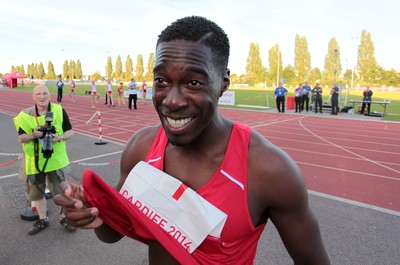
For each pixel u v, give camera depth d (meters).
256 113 18.14
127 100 25.05
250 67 79.94
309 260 1.02
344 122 14.66
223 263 0.93
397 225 3.99
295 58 75.69
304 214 0.97
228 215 0.91
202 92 0.86
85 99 26.05
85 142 8.95
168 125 0.90
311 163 7.18
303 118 16.05
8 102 22.58
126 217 1.04
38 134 3.53
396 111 19.91
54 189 3.83
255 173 0.94
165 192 0.97
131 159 1.21
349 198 4.95
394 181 5.85
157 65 0.88
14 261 3.21
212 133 0.98
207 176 0.97
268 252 3.38
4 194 4.88
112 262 3.22
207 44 0.87
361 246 3.49
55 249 3.42
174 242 0.93
